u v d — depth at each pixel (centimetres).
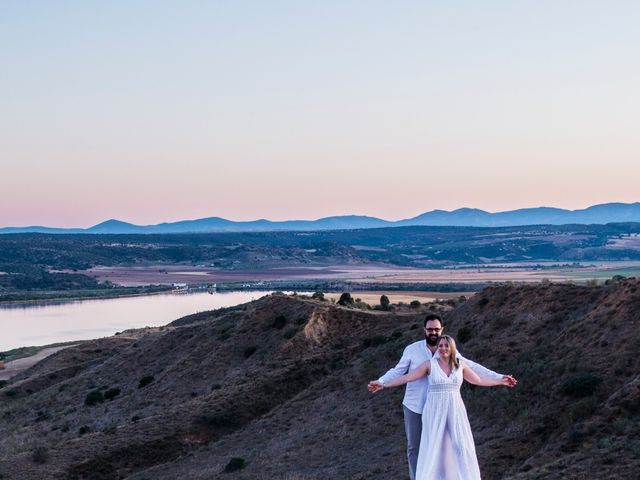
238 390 6147
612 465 2395
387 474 3441
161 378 7669
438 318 1094
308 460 4178
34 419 7744
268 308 8275
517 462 3111
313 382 6316
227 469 4306
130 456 4962
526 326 4925
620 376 3462
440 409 1023
